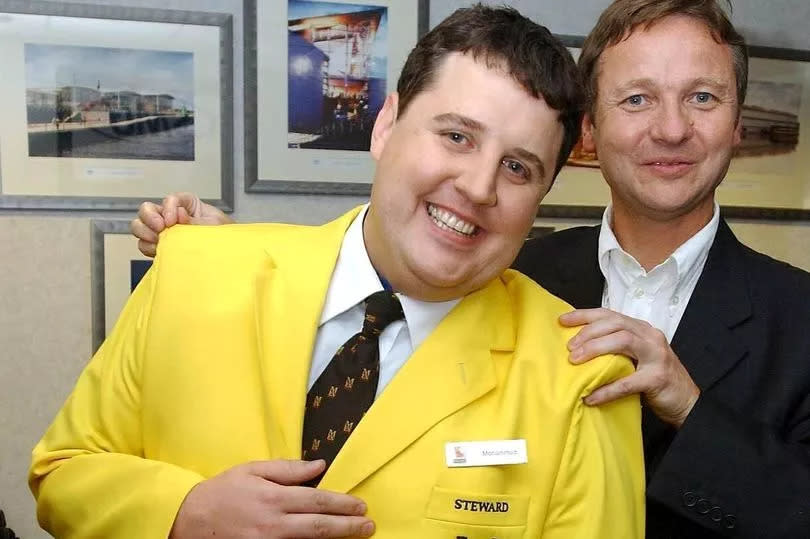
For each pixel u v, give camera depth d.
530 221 0.92
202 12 1.99
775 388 1.18
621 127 1.26
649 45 1.24
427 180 0.87
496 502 0.87
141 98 1.98
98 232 1.98
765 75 2.38
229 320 0.96
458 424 0.90
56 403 2.02
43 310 1.99
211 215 1.25
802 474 1.05
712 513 1.05
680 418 1.08
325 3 2.05
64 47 1.93
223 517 0.83
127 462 0.92
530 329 0.99
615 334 0.99
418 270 0.90
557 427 0.90
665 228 1.32
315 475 0.84
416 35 2.11
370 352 0.95
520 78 0.87
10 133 1.92
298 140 2.06
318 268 0.99
